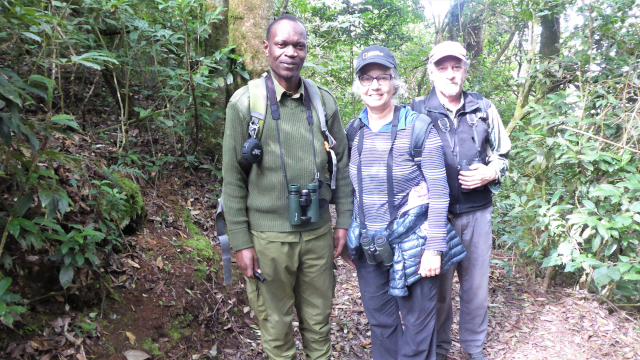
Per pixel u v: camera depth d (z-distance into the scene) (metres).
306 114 1.80
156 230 2.81
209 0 3.79
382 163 1.87
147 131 3.65
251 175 1.77
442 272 1.96
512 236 3.26
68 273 1.84
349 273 3.71
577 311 2.90
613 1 2.91
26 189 1.68
